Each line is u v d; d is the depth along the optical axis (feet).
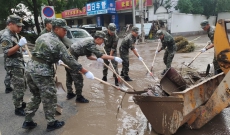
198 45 45.09
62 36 10.61
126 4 77.30
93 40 14.06
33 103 11.00
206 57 29.94
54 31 10.32
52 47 9.86
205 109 10.13
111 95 16.29
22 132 11.02
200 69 22.97
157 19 73.87
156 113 10.00
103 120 12.20
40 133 10.89
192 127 10.76
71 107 14.19
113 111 13.39
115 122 11.94
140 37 56.34
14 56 12.34
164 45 20.75
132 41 18.35
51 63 10.34
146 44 51.75
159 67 25.14
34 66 10.00
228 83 9.20
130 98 15.52
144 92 11.18
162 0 78.59
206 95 11.00
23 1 52.85
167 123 9.78
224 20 10.30
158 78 20.30
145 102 10.11
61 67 27.71
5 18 54.54
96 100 15.35
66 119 12.43
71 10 98.78
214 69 14.67
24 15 61.82
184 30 77.46
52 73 10.52
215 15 90.99
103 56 14.25
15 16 11.94
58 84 17.33
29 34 54.08
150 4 73.56
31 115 11.14
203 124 10.33
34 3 51.67
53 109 10.89
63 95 16.61
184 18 76.23
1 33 12.84
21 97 13.00
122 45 19.15
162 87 11.21
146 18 76.23
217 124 11.27
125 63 19.48
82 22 103.45
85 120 12.25
